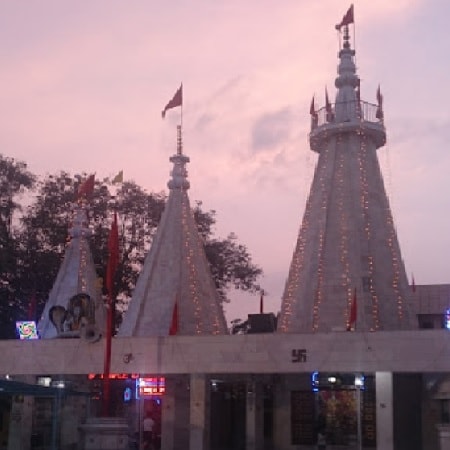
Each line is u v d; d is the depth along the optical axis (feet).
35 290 163.02
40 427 112.88
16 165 167.94
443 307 138.00
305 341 93.35
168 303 120.16
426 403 100.01
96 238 168.45
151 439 105.60
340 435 104.27
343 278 109.60
